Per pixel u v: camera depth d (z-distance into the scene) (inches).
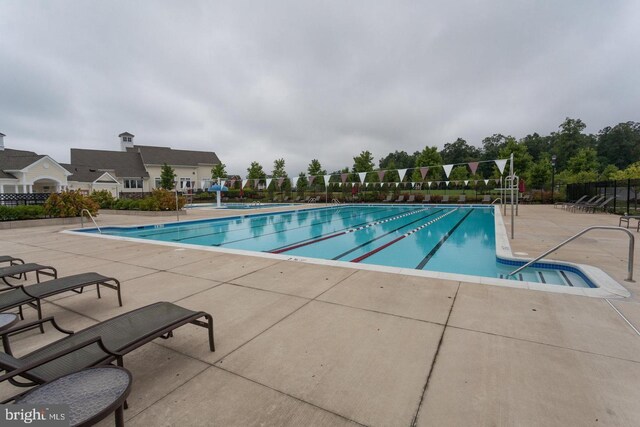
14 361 60.9
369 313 115.1
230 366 81.7
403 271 171.5
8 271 140.8
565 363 80.4
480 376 75.4
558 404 64.9
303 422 61.1
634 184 500.4
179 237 390.6
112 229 423.5
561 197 833.5
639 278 151.6
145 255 222.5
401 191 1077.8
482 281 150.7
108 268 187.9
